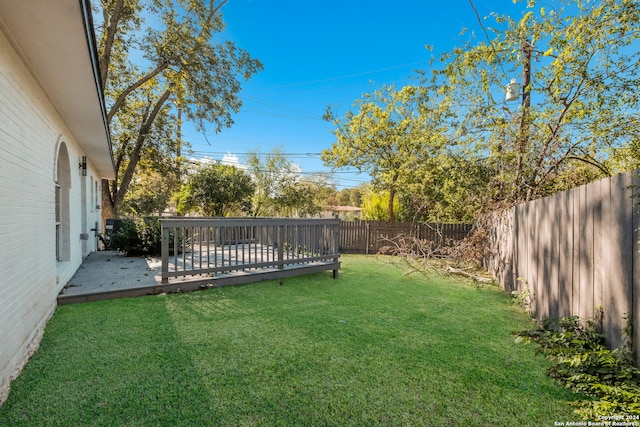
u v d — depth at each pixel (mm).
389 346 2986
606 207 2490
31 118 3146
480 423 1882
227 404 2014
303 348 2898
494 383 2334
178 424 1816
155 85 12406
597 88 4949
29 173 3021
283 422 1856
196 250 8164
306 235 6145
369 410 1988
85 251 7273
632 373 2057
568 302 3123
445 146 8758
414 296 4980
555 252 3438
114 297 4312
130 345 2861
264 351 2811
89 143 6367
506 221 5598
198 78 11531
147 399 2047
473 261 7438
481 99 7113
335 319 3748
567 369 2371
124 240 7543
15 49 2717
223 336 3129
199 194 14273
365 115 10836
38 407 1943
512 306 4500
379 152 10922
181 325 3398
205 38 11328
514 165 6727
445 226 10305
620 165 5445
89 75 3309
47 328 3234
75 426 1783
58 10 2262
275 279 5930
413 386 2277
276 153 19500
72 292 4191
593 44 4785
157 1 10336
